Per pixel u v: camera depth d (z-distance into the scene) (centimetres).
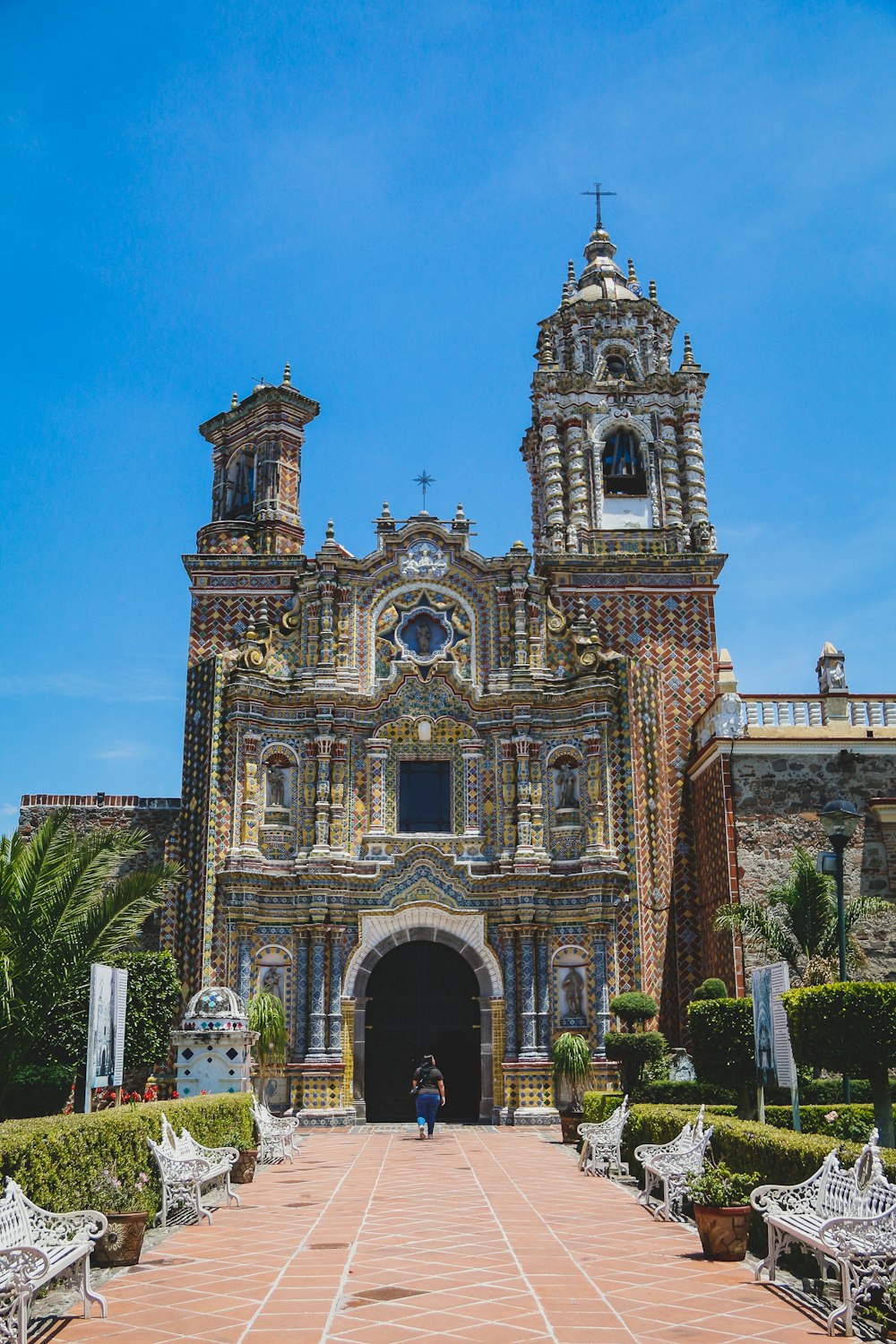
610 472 4075
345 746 3581
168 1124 1759
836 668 3381
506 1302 1192
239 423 4138
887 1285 1080
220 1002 2664
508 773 3569
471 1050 3506
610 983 3338
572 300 4244
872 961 3059
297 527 3956
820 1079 2731
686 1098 2652
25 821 3781
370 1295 1231
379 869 3494
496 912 3466
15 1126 1376
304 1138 2947
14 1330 1041
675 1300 1196
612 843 3444
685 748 3669
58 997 2292
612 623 3775
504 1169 2281
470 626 3719
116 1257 1395
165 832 3772
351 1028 3397
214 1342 1060
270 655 3666
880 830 3178
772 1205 1304
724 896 3203
